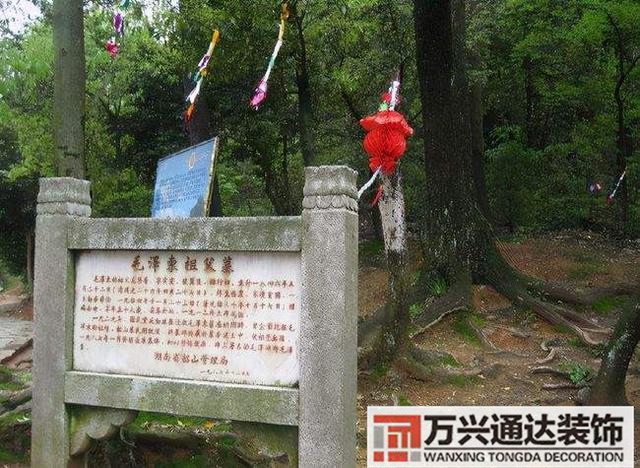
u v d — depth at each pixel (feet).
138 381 14.25
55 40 22.36
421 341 30.55
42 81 48.44
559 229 57.26
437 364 26.27
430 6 32.27
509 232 56.18
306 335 13.11
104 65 51.01
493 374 26.94
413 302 34.12
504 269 36.81
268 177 55.36
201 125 38.17
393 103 18.58
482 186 51.47
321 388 12.94
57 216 15.29
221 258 14.07
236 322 13.88
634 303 22.40
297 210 63.00
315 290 13.08
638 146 63.26
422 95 34.86
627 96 57.31
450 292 33.73
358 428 22.03
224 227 13.83
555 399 24.85
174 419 19.27
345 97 46.52
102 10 33.91
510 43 58.65
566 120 65.77
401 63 43.32
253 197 76.64
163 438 18.15
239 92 46.39
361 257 53.31
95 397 14.60
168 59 45.78
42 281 15.35
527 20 55.42
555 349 30.25
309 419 12.98
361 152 51.26
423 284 34.88
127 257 14.90
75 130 22.35
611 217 58.80
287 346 13.47
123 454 18.31
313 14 40.34
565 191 59.82
